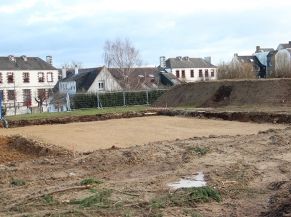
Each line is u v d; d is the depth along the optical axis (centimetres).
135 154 1455
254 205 906
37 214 869
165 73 7125
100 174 1226
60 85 6662
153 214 857
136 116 3238
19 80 6700
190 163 1327
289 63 4344
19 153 1809
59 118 3028
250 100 3394
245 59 7006
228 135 1930
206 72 8194
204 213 864
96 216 855
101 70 6297
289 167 1224
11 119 3038
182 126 2483
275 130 1947
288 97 3206
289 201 868
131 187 1059
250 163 1291
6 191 1066
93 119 3095
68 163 1380
